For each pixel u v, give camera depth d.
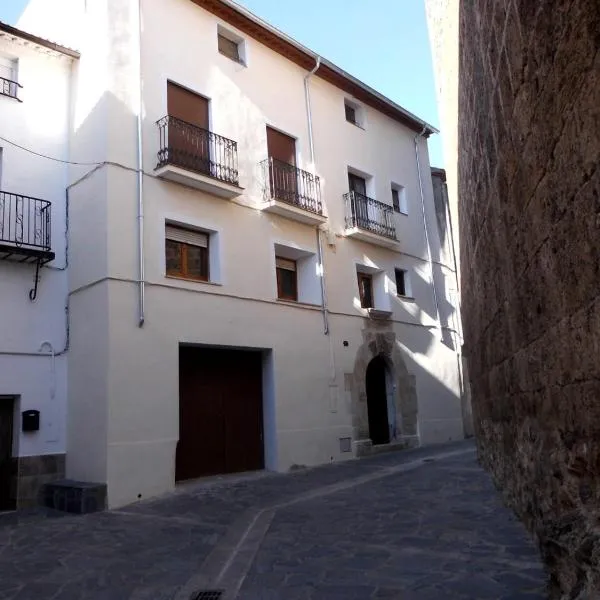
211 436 12.45
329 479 11.55
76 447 10.51
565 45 2.94
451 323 20.17
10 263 10.69
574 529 3.62
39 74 11.76
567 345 3.56
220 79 13.50
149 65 11.99
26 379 10.53
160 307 11.08
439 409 18.50
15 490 10.11
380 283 17.39
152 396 10.62
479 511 7.25
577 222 3.07
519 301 4.90
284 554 6.02
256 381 13.54
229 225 12.82
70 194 11.60
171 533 7.37
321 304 14.84
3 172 10.91
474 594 4.39
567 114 3.02
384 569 5.25
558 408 3.97
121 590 5.18
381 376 17.34
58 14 12.92
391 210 18.12
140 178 11.22
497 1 4.25
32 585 5.43
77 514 9.21
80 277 11.02
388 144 18.97
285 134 15.07
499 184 5.07
